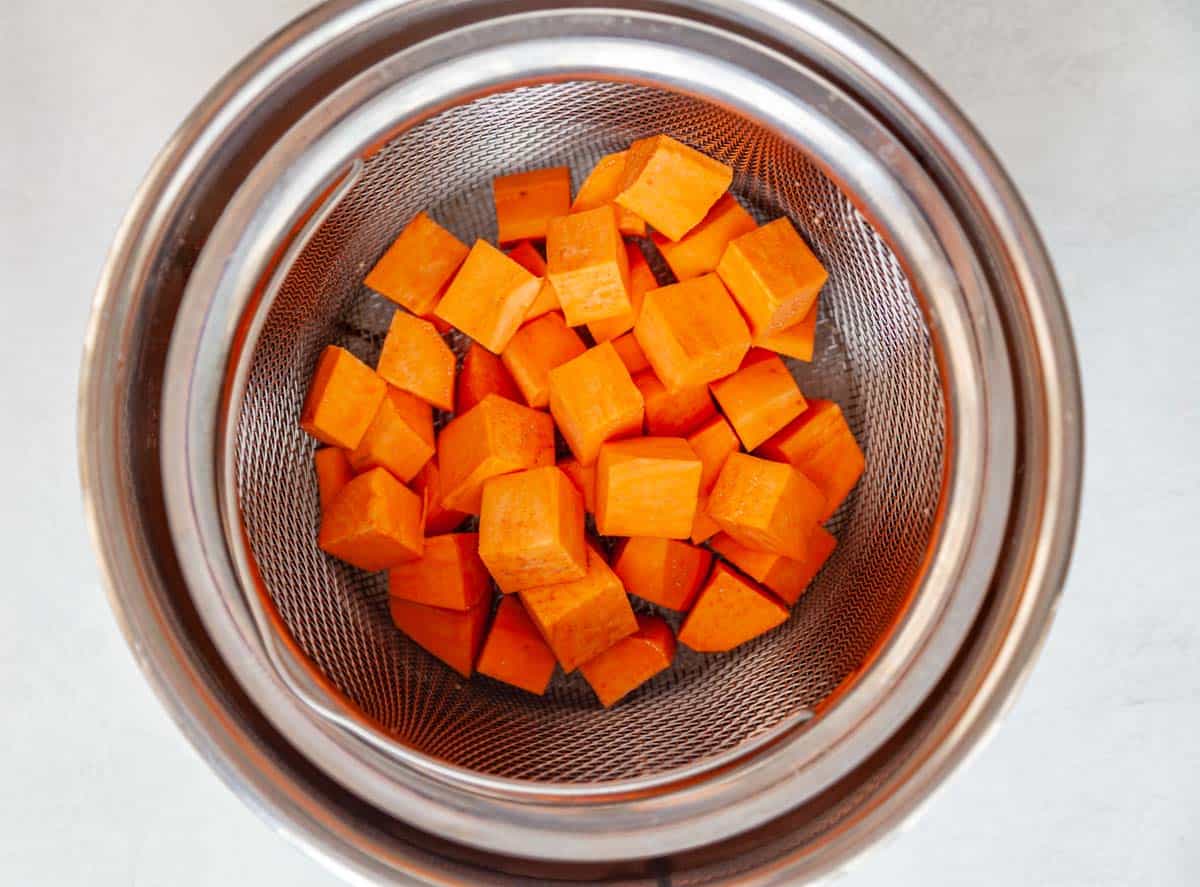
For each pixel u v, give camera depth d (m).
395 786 0.18
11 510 0.26
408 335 0.23
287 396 0.22
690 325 0.22
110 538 0.18
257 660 0.19
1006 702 0.18
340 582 0.23
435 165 0.22
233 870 0.26
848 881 0.26
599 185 0.23
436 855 0.19
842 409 0.24
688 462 0.21
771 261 0.21
